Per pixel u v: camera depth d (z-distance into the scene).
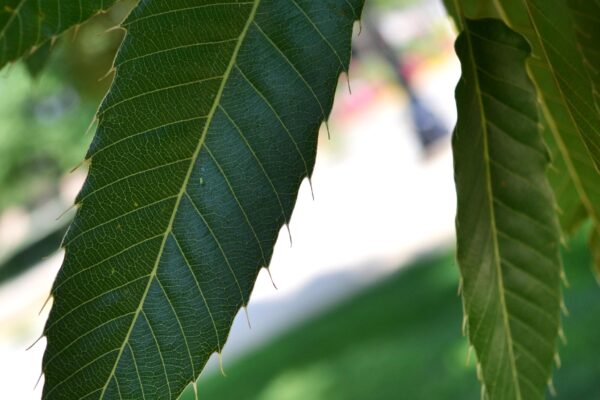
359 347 2.25
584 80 0.35
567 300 1.77
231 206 0.33
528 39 0.38
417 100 5.02
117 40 0.70
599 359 1.49
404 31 5.93
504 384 0.40
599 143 0.36
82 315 0.33
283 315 3.17
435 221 3.53
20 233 6.20
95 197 0.33
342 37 0.32
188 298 0.33
